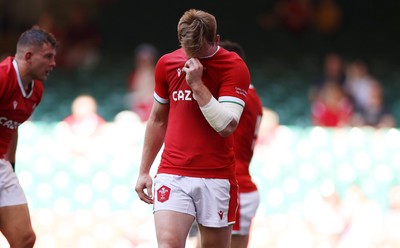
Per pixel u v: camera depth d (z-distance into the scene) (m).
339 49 76.31
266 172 35.59
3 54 43.38
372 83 56.62
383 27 79.81
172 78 18.92
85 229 34.06
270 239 34.47
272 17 75.88
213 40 18.31
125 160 35.06
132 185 34.75
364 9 81.06
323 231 34.34
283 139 36.22
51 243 33.84
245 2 80.50
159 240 18.55
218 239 19.22
